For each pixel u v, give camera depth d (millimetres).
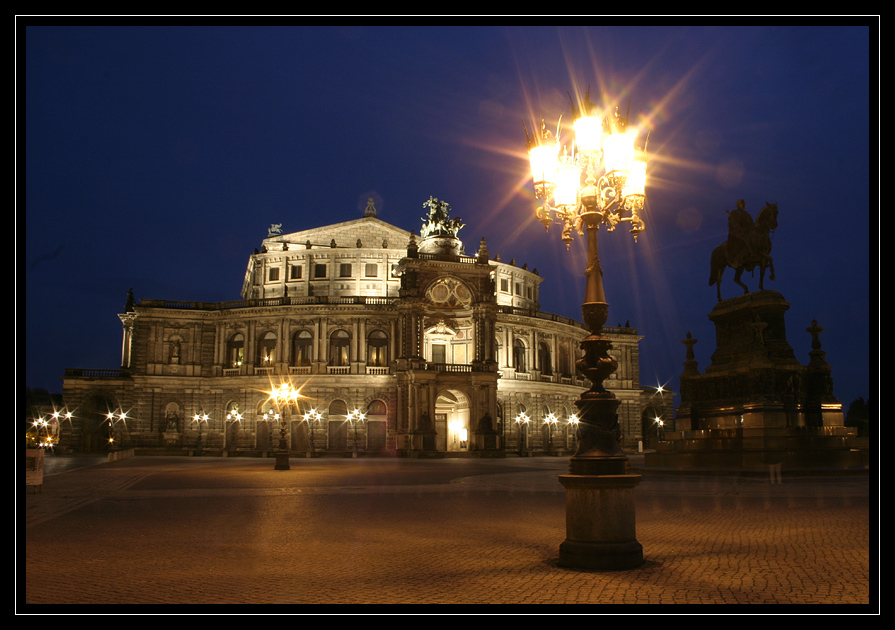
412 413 91250
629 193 15969
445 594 12078
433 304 98250
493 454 90562
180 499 29219
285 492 32750
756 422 40562
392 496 30859
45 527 20375
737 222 44812
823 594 11898
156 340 97812
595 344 14852
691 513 23203
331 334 97812
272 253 111438
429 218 103438
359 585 12766
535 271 121062
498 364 101875
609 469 14375
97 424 97812
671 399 125500
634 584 12734
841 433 41031
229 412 97688
